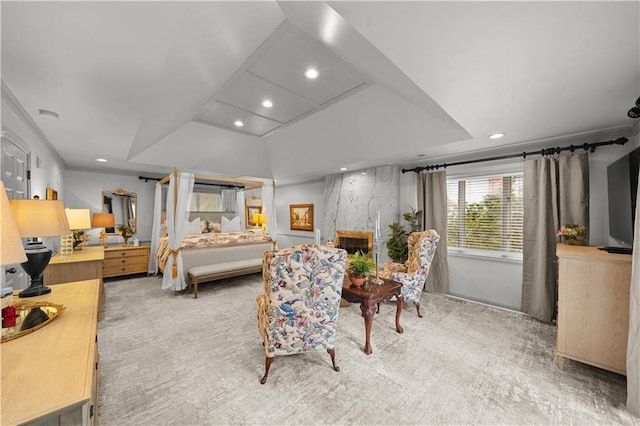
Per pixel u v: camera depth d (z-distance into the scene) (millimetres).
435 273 4199
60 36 1362
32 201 1596
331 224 5832
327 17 1513
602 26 1300
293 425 1584
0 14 1171
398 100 2908
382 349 2467
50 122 2672
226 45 1873
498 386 1953
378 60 1807
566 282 2150
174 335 2719
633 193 2078
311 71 2506
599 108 2238
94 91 2012
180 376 2041
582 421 1637
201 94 2723
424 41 1502
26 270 1797
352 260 2744
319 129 3922
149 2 1176
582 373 2115
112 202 5480
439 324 3035
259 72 2523
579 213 2951
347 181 5504
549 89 1924
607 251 2229
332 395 1842
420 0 1245
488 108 2256
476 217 3941
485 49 1534
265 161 5418
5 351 1085
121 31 1351
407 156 3986
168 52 1581
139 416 1636
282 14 1710
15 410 761
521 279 3488
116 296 3986
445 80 1844
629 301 1821
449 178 4199
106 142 3428
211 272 4137
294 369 2139
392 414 1675
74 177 5090
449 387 1937
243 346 2508
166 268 4207
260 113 3555
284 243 7547
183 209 4180
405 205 4707
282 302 1898
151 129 3279
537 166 3258
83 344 1157
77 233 4266
